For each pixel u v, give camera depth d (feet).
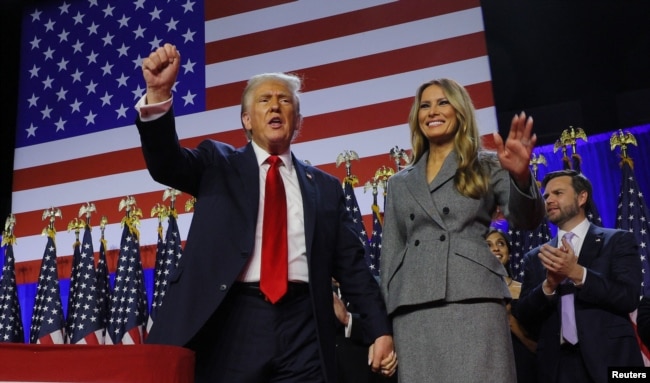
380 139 23.12
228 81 25.34
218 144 10.03
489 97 22.65
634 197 17.21
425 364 8.96
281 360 8.72
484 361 8.73
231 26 25.98
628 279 12.19
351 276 10.09
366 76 23.95
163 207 21.03
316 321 8.95
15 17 28.35
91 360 6.30
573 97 22.24
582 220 13.67
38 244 25.18
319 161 23.32
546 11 23.08
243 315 8.78
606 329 12.00
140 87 26.48
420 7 24.23
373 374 13.30
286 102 10.16
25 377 6.12
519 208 8.93
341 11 24.95
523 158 8.64
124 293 20.27
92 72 27.09
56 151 26.32
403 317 9.36
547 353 12.55
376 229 18.26
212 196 9.36
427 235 9.45
